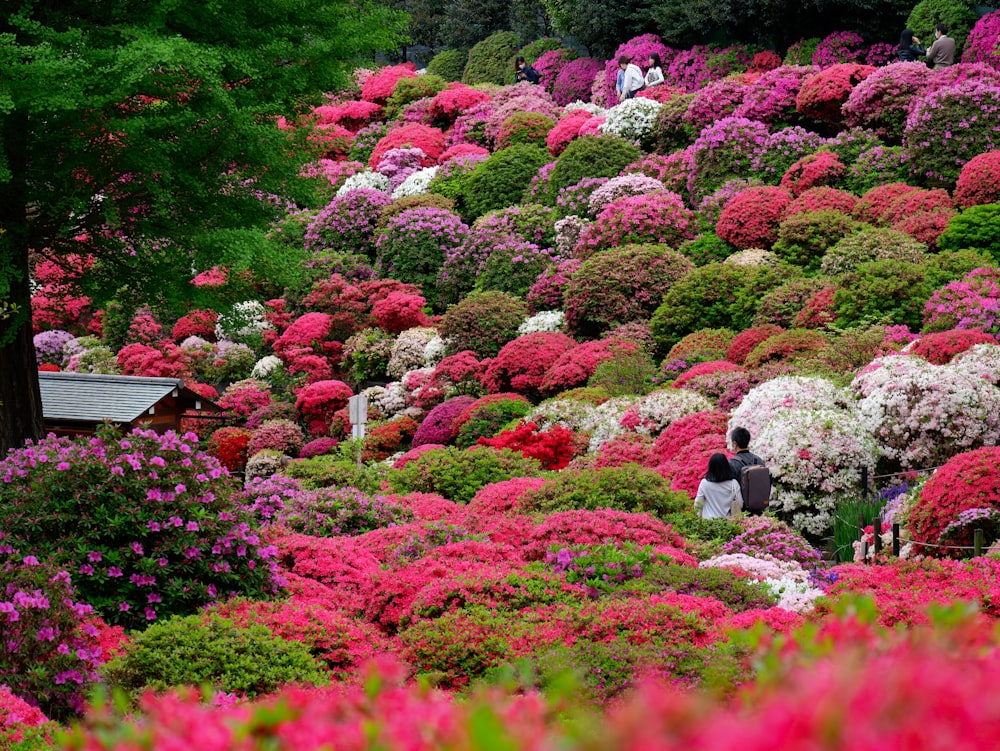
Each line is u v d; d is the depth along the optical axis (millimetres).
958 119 22875
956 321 16422
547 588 8297
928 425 12844
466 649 7082
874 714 1489
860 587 7766
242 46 14016
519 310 24734
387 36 15250
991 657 2027
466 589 8102
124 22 13156
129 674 6789
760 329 18828
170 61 12141
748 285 21000
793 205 23516
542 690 6172
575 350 21250
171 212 14078
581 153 29984
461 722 1858
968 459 9992
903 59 28766
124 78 11852
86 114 12359
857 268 18891
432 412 21703
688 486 13102
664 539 10016
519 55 44906
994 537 9641
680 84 38062
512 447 16453
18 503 8188
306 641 7531
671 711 1510
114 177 13172
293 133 15242
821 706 1475
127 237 14086
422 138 38406
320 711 2225
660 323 21641
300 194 15289
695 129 30250
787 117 28625
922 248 20000
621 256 23172
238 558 8633
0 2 12469
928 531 9938
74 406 17859
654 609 7234
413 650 7234
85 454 8430
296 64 14453
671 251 23391
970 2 31844
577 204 28859
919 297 17891
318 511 11641
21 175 12617
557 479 12133
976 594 7031
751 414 13781
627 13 41344
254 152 14000
